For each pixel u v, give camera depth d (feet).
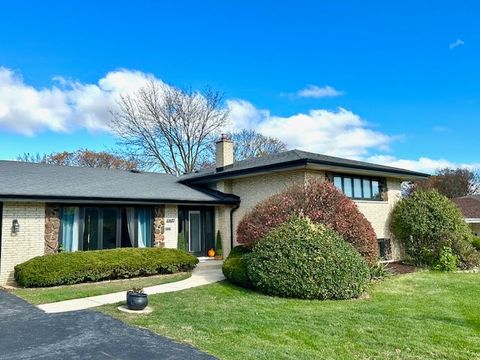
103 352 17.85
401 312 26.58
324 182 42.86
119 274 40.32
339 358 17.95
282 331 21.86
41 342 19.26
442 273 45.85
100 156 116.37
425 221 52.11
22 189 40.24
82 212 44.68
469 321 24.56
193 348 18.52
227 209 56.80
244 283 35.27
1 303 28.40
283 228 34.63
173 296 31.30
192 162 106.42
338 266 31.24
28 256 39.99
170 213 51.93
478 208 85.61
